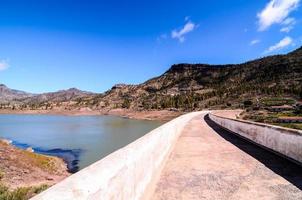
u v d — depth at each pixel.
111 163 3.08
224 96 170.50
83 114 197.75
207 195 5.18
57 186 2.09
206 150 10.23
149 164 5.12
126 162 3.46
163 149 7.51
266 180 6.09
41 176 19.17
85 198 2.15
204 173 6.79
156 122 105.25
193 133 16.58
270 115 59.41
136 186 3.95
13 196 11.55
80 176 2.40
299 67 185.75
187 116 25.45
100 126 85.31
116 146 42.78
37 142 48.53
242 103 128.25
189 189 5.54
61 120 126.06
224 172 6.86
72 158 33.31
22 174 18.34
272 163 7.80
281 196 5.08
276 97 126.31
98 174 2.60
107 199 2.62
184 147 10.99
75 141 49.09
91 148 41.12
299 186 5.62
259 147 10.95
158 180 6.13
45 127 83.50
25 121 119.00
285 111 73.75
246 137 13.48
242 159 8.45
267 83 176.25
